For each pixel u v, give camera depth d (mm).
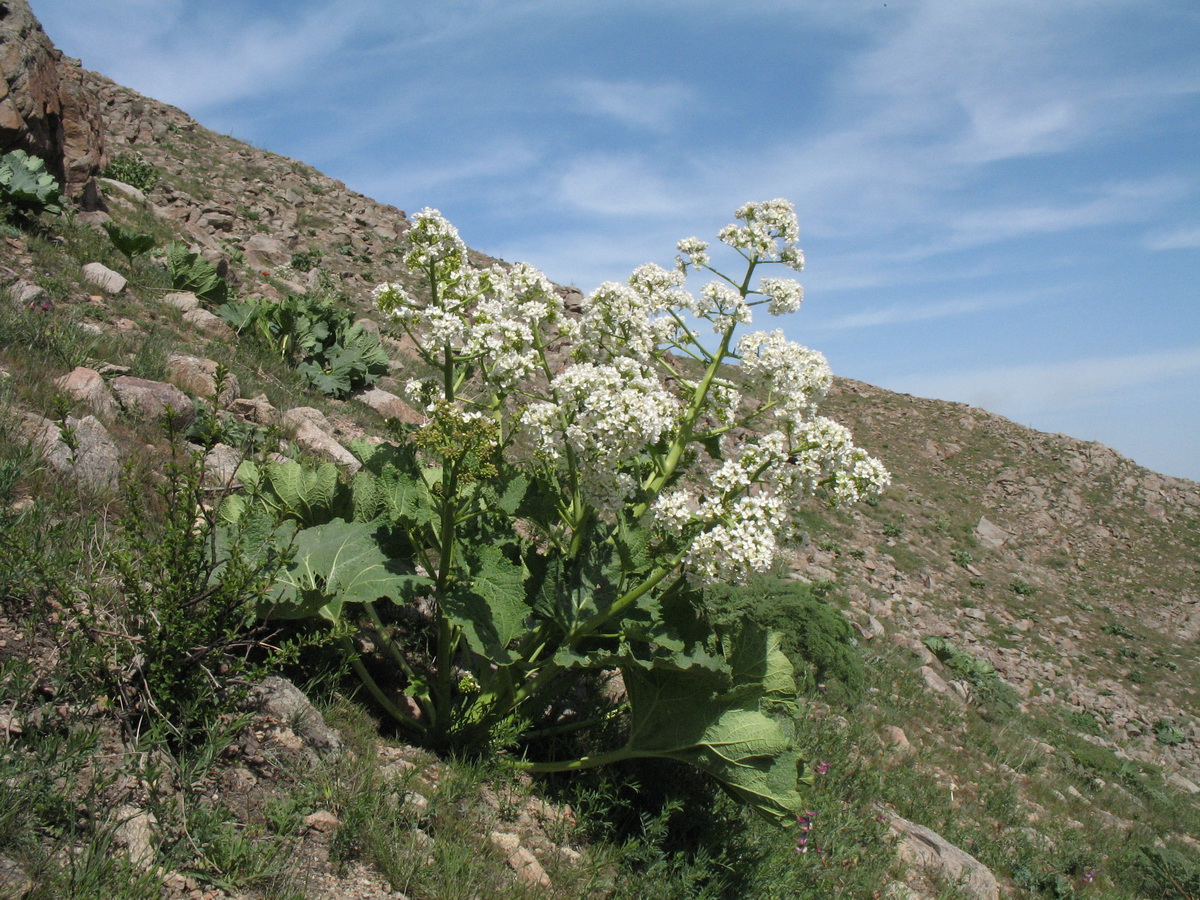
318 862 3322
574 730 5348
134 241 12578
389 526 4750
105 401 6762
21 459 5039
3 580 3715
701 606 4668
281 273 20250
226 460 6801
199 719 3611
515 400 4930
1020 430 54312
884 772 8680
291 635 4551
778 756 4273
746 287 4570
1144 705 25078
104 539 4477
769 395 4402
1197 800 16359
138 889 2691
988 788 10242
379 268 26672
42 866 2664
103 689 3523
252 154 33656
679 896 4207
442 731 4680
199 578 3826
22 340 7426
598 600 4488
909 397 57469
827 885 5387
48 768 2998
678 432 4551
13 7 14047
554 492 4516
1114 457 51750
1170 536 45188
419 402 4418
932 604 25406
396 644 5477
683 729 4398
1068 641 28781
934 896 6281
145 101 32875
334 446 8812
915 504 39688
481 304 4426
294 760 3818
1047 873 8336
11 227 10914
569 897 3818
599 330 4516
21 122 13016
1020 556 38469
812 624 10375
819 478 4125
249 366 10680
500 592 4324
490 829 3998
